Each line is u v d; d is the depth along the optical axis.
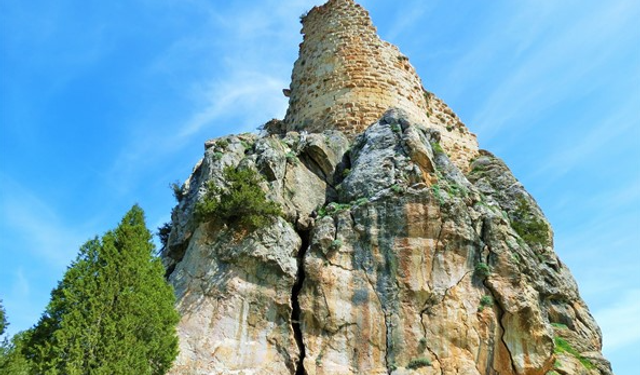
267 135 25.03
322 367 17.75
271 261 19.03
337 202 21.62
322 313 18.56
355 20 29.41
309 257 19.52
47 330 15.52
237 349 17.84
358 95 26.62
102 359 14.82
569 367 19.34
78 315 15.18
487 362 18.09
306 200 21.53
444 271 19.09
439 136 23.23
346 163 23.28
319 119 26.61
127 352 15.16
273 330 18.36
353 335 18.34
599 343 22.22
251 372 17.55
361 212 20.22
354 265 19.45
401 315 18.48
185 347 17.67
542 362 18.28
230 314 18.31
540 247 23.69
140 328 15.93
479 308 18.66
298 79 29.44
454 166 22.05
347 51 28.19
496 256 19.58
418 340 18.06
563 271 24.02
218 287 18.77
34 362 14.74
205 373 17.30
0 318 15.61
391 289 18.91
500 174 26.89
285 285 18.95
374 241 19.66
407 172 20.84
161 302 16.92
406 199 20.05
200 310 18.41
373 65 27.75
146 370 15.30
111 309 15.77
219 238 19.61
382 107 26.45
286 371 17.77
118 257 16.69
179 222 21.17
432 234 19.59
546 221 25.16
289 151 22.80
